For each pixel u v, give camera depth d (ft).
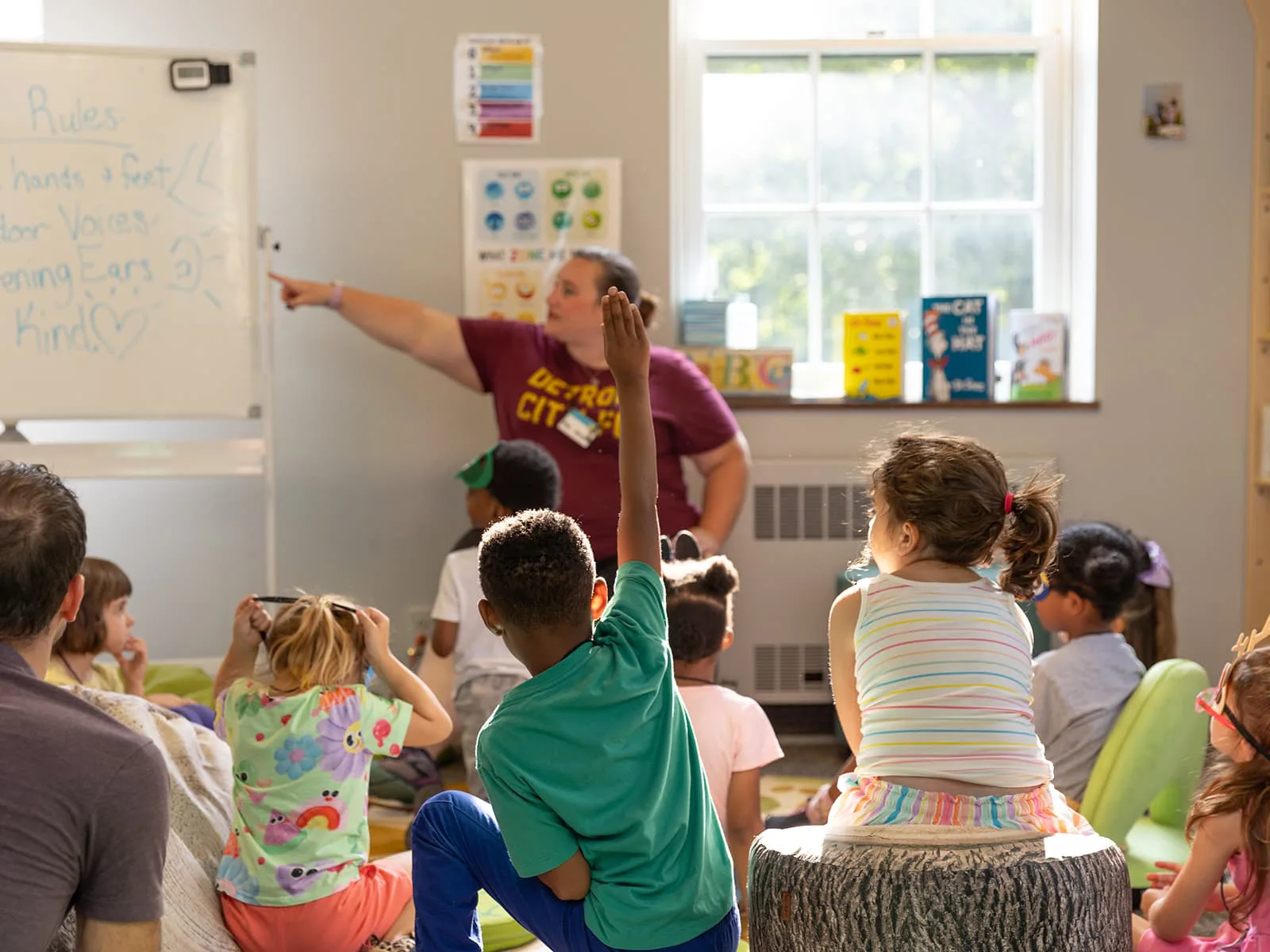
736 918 5.43
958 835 5.07
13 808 4.14
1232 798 5.83
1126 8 12.29
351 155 12.28
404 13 12.21
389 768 10.34
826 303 13.20
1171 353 12.48
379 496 12.51
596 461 11.21
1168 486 12.51
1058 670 8.08
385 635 7.25
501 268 12.32
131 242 10.69
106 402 10.71
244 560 12.53
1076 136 12.85
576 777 5.00
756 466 12.41
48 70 10.55
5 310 10.56
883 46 12.98
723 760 7.38
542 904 5.42
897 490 5.67
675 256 12.77
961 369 12.56
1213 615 12.56
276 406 12.44
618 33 12.25
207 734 7.63
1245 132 12.33
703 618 7.50
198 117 10.71
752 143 13.11
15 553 4.34
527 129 12.27
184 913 6.39
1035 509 5.66
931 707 5.27
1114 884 5.05
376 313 11.32
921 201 13.14
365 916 6.81
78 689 7.26
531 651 5.25
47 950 4.51
